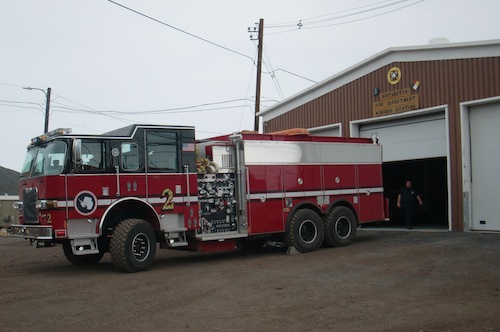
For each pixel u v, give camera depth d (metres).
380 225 20.16
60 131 10.02
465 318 6.29
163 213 10.77
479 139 15.53
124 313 6.94
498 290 7.68
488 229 15.27
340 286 8.30
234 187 12.03
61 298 7.95
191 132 11.32
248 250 13.75
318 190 13.16
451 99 15.98
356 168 14.05
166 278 9.50
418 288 7.98
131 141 10.53
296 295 7.75
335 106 19.98
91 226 9.98
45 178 9.69
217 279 9.25
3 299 7.94
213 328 6.15
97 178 10.05
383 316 6.46
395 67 17.66
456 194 15.84
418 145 17.42
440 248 12.09
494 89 14.91
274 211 12.35
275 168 12.46
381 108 18.14
